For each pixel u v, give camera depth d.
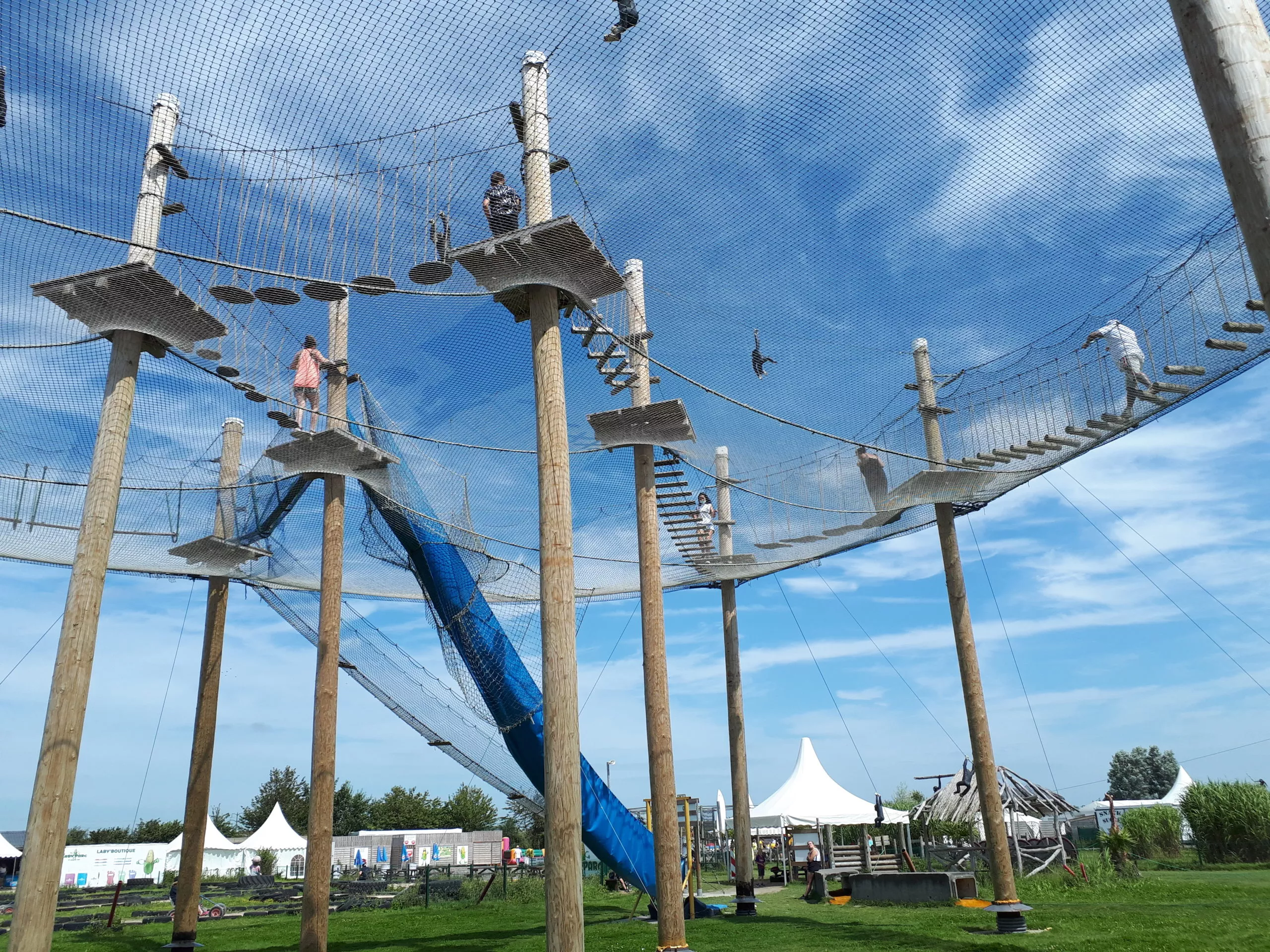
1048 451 10.41
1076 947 8.93
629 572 14.80
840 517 12.73
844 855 20.55
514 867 22.39
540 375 7.87
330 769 10.15
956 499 12.07
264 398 9.75
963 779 21.31
